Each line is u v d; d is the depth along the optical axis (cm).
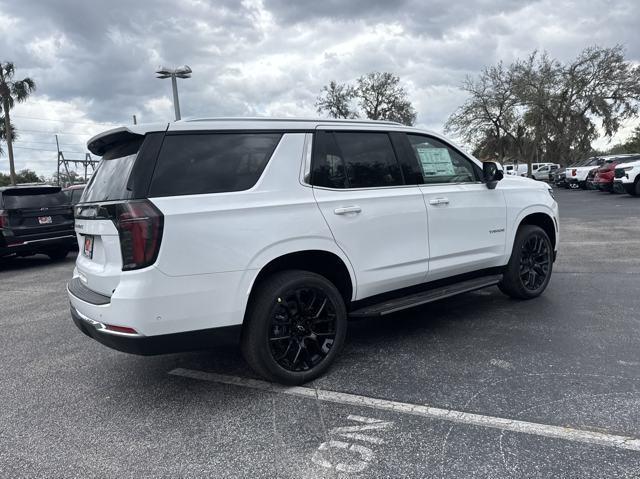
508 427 289
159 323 307
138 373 406
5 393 378
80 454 285
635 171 1877
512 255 521
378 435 288
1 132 3331
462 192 466
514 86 4191
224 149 341
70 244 1088
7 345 502
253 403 339
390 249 408
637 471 243
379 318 518
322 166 378
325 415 316
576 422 289
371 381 362
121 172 331
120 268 311
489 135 4606
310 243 358
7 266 1112
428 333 461
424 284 447
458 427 292
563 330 446
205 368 409
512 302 549
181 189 319
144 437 301
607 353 388
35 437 307
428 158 455
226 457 275
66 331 543
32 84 3294
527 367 370
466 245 468
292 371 357
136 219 300
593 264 734
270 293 342
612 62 4056
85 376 406
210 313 322
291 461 267
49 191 1054
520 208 522
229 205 327
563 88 4200
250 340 343
